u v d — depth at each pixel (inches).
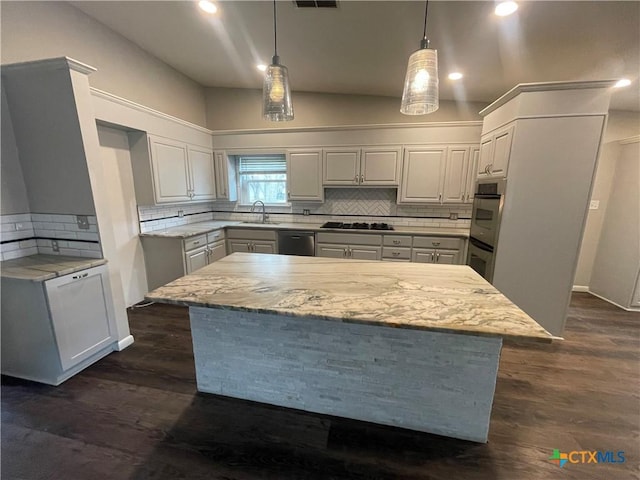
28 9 86.0
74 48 99.1
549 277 101.4
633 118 139.6
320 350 65.6
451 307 51.0
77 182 85.4
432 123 139.6
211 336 71.9
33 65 78.2
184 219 162.6
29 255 92.0
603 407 71.3
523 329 42.8
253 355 70.2
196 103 164.7
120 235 123.3
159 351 95.2
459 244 137.3
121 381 80.4
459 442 61.4
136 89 124.5
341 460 57.3
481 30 80.7
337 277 67.6
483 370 57.9
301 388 69.1
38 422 66.1
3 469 55.1
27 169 88.4
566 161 93.4
